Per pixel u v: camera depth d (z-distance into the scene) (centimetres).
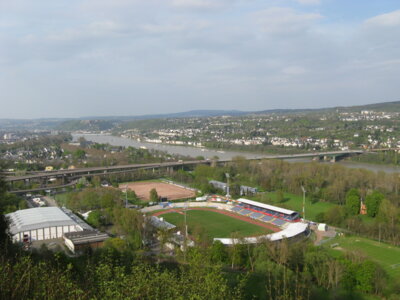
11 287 7794
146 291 8562
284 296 13100
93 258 15950
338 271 16850
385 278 17550
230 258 19512
